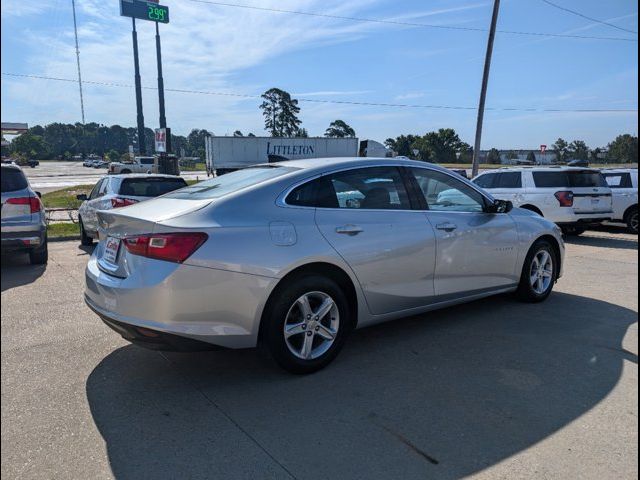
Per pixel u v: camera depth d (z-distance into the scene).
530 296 5.57
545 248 5.64
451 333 4.64
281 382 3.60
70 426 2.98
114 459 2.66
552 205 11.01
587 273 7.50
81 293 6.12
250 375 3.72
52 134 151.25
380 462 2.65
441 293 4.56
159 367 3.87
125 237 3.44
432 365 3.91
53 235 11.29
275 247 3.47
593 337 4.54
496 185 12.20
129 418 3.09
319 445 2.80
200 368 3.85
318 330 3.75
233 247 3.32
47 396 3.37
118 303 3.31
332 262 3.74
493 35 17.59
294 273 3.60
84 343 4.38
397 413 3.16
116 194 8.88
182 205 3.61
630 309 5.45
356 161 4.25
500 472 2.57
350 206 4.03
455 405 3.27
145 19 51.00
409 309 4.37
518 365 3.91
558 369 3.84
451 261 4.58
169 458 2.67
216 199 3.58
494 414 3.15
